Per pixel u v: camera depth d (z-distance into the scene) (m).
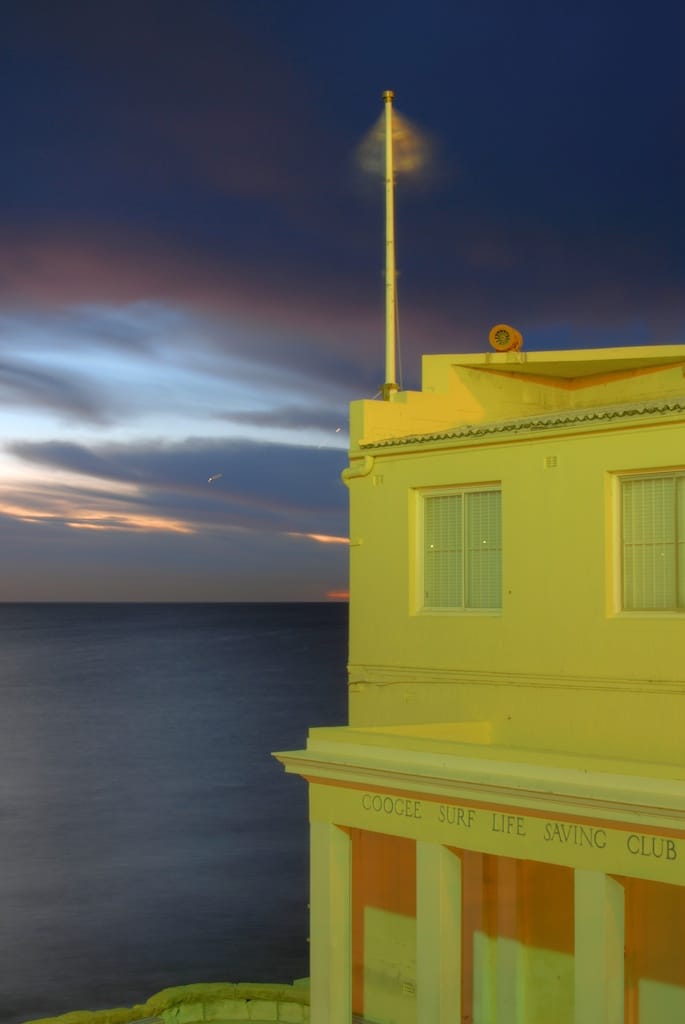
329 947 18.55
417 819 17.52
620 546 18.58
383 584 21.55
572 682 18.81
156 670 186.62
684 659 17.64
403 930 20.62
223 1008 27.34
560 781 16.09
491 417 25.14
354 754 18.44
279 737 107.25
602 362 24.89
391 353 24.72
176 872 59.53
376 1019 20.92
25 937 49.38
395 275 25.03
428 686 20.78
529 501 19.45
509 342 24.98
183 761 94.31
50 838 67.50
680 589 17.94
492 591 20.22
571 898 18.86
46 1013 41.03
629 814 15.17
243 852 63.66
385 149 25.47
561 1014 18.91
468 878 19.80
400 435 23.09
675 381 25.12
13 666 197.75
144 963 46.22
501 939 19.44
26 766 92.56
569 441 18.98
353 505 22.14
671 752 17.73
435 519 21.05
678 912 17.58
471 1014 19.78
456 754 17.30
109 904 53.88
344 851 18.69
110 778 86.88
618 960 15.69
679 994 17.53
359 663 21.83
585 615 18.72
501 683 19.73
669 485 18.06
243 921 51.53
